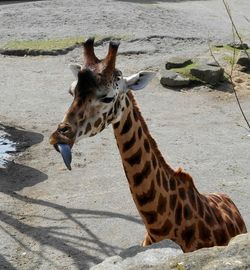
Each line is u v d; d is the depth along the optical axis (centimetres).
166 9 2630
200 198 716
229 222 736
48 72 1880
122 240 940
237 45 2098
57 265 866
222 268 385
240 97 1675
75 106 624
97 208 1045
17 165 1220
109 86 634
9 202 1059
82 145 1321
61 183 1140
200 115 1536
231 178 1171
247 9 2777
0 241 925
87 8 2505
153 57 2009
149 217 680
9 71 1880
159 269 402
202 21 2491
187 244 688
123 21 2348
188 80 1738
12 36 2184
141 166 666
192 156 1275
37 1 2647
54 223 988
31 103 1602
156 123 1472
